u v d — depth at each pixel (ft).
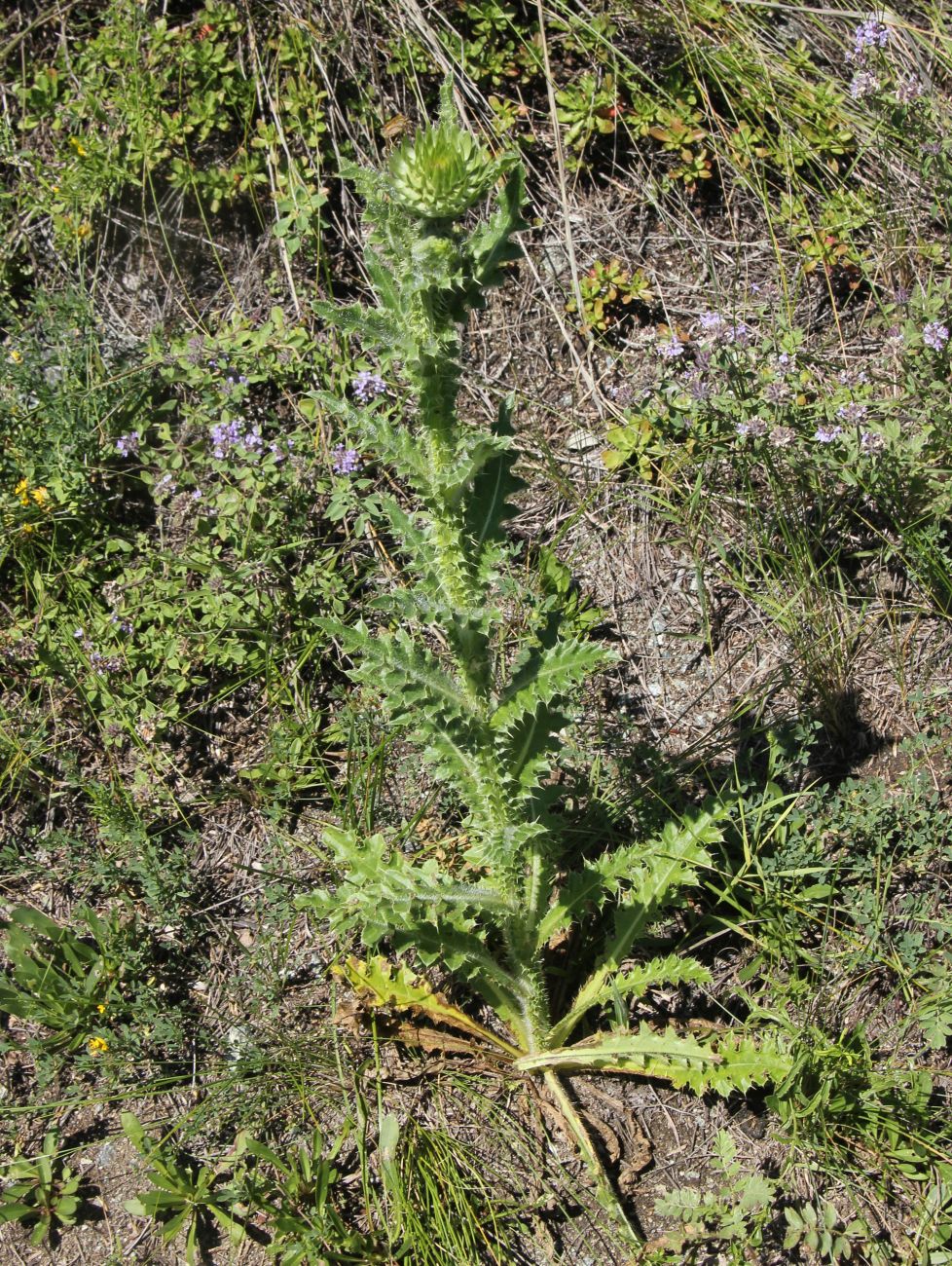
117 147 15.37
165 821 12.82
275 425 14.47
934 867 11.78
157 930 12.17
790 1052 10.09
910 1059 11.00
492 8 15.60
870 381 14.46
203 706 13.39
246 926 12.27
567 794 12.00
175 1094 11.25
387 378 14.15
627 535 14.16
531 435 14.70
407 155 7.59
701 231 15.52
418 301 8.04
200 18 15.66
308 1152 10.84
